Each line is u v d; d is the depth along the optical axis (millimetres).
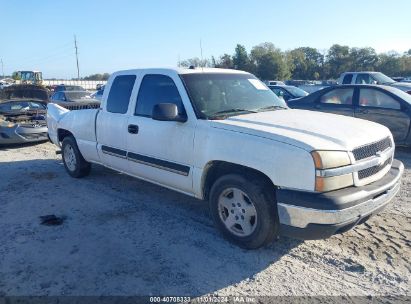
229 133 3838
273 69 73875
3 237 4270
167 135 4484
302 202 3279
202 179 4184
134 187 6086
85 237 4246
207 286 3287
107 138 5555
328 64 91375
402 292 3160
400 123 8039
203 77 4676
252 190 3646
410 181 6148
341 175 3316
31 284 3330
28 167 7578
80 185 6238
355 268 3529
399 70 83438
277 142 3471
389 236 4156
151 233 4328
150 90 4895
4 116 10555
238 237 3916
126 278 3410
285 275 3439
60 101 16172
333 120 4141
